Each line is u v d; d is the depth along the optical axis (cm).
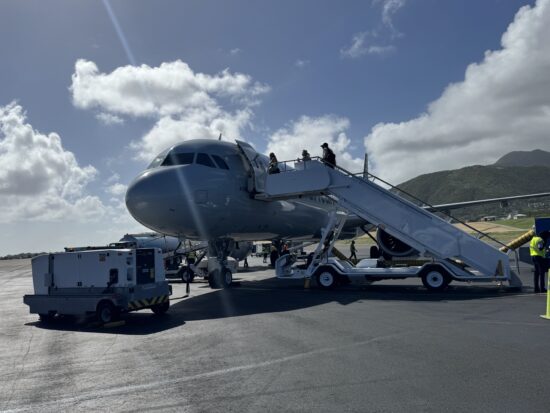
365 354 793
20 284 3200
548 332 916
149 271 1379
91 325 1292
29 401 636
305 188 1798
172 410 573
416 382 633
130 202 1636
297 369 723
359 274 1741
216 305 1518
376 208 1736
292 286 2044
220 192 1708
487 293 1534
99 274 1328
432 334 928
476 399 561
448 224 1628
